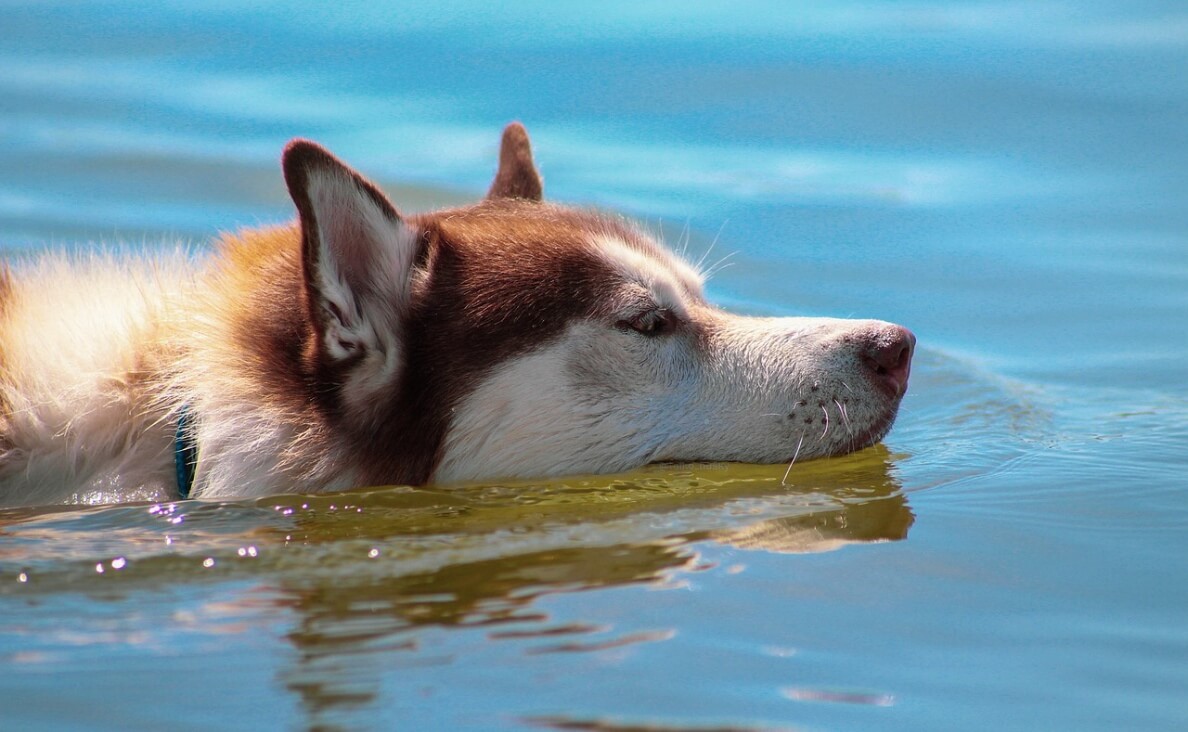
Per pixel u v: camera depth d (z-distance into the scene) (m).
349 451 10.11
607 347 10.57
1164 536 9.35
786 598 8.16
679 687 7.02
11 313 10.60
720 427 10.81
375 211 9.91
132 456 10.08
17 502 9.99
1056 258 17.12
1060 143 20.33
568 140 20.48
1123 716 6.89
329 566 8.61
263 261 10.72
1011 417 12.63
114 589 8.26
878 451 11.45
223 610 7.94
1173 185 19.00
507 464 10.40
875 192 18.98
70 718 6.72
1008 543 9.18
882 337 11.16
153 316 10.56
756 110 21.47
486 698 6.87
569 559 8.73
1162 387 13.56
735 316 11.51
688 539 9.14
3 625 7.74
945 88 22.03
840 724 6.72
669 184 19.06
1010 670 7.35
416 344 10.16
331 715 6.73
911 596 8.25
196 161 19.45
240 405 10.00
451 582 8.35
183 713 6.75
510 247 10.60
